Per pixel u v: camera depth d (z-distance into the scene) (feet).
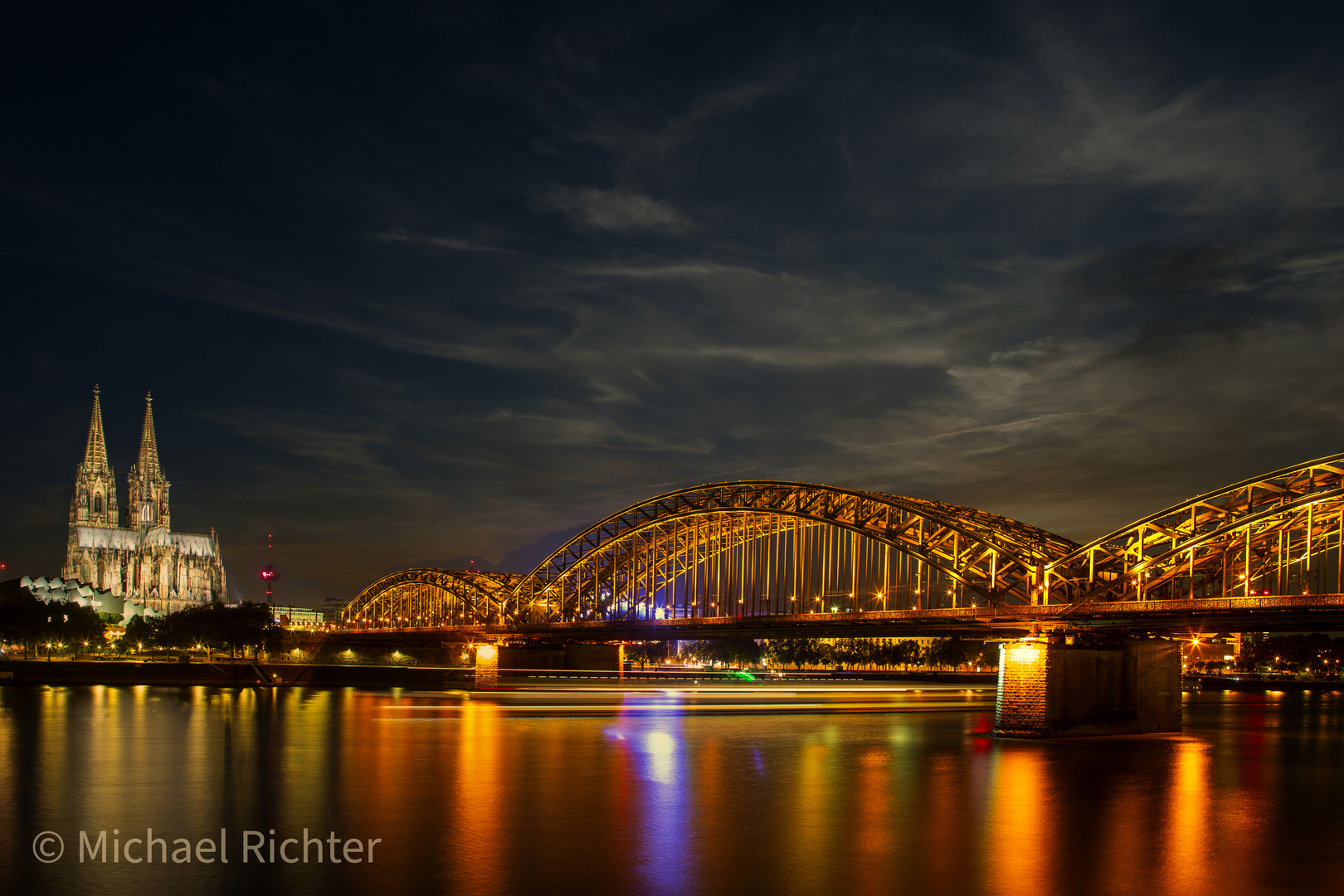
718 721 371.76
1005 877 134.51
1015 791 201.67
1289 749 291.79
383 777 213.05
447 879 130.31
